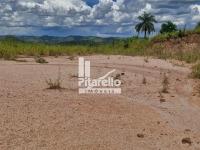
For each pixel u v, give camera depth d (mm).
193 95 13484
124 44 44344
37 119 8711
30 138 7523
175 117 10266
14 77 14781
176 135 8609
